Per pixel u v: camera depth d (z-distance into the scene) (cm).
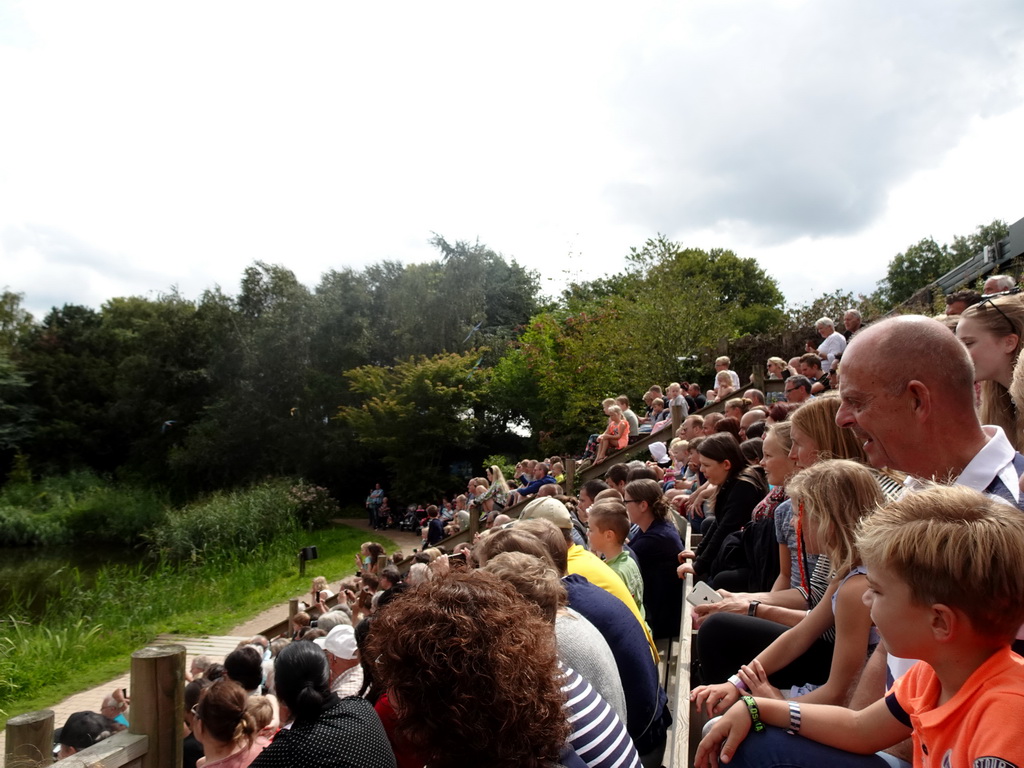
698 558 378
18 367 3588
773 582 308
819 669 220
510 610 140
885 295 3391
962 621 114
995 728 108
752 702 162
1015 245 1036
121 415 3525
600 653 212
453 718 127
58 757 445
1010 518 117
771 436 316
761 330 3194
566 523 343
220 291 3709
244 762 324
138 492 3170
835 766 150
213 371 3450
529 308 3912
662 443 1080
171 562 2162
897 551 121
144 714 335
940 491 127
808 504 204
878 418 177
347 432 3231
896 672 162
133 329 3866
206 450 3250
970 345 229
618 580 297
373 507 2820
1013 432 224
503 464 2653
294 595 1667
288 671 229
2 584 2077
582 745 174
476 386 3052
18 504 3072
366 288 3597
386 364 3519
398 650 135
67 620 1382
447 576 148
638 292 2280
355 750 191
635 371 2030
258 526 2305
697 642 240
